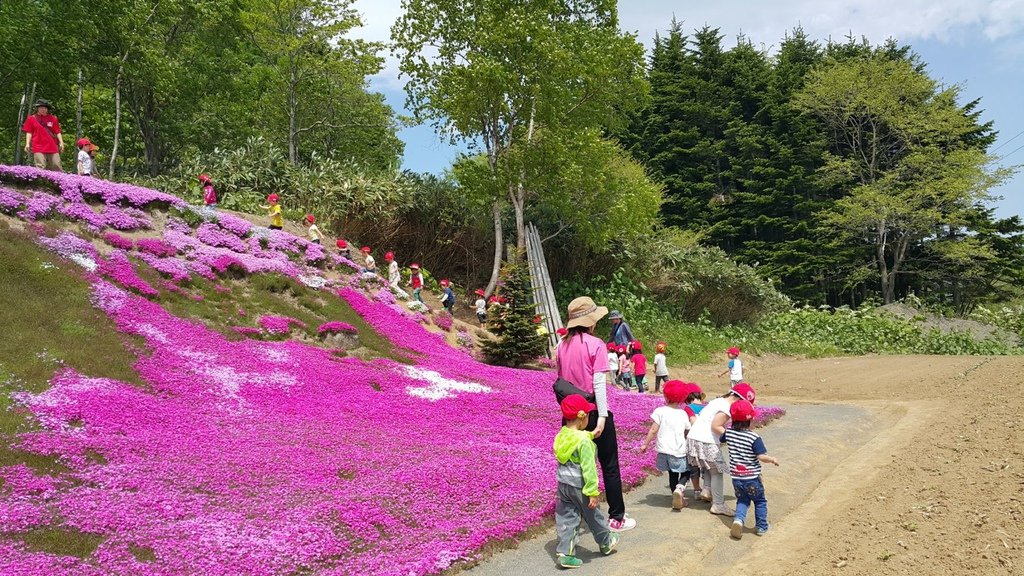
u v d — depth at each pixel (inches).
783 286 1785.2
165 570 190.1
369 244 893.2
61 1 781.9
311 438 326.0
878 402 536.7
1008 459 265.7
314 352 509.0
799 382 719.1
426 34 878.4
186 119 1086.4
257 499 247.6
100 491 236.5
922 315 1315.2
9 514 208.1
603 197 922.7
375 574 195.6
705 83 1914.4
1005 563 167.6
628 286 1049.5
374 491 260.2
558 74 846.5
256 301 566.6
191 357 417.4
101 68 871.7
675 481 277.1
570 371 233.0
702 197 1903.3
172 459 273.0
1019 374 512.4
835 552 197.8
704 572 204.1
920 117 1646.2
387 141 1450.5
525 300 711.7
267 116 1237.1
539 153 841.5
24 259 432.8
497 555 223.9
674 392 274.7
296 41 1023.6
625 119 1122.0
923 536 197.5
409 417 403.2
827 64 1930.4
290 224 781.9
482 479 286.4
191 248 588.4
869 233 1759.4
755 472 234.7
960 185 1523.1
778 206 1820.9
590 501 201.8
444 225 962.7
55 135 591.8
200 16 1061.1
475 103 836.0
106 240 527.2
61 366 341.1
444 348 649.0
